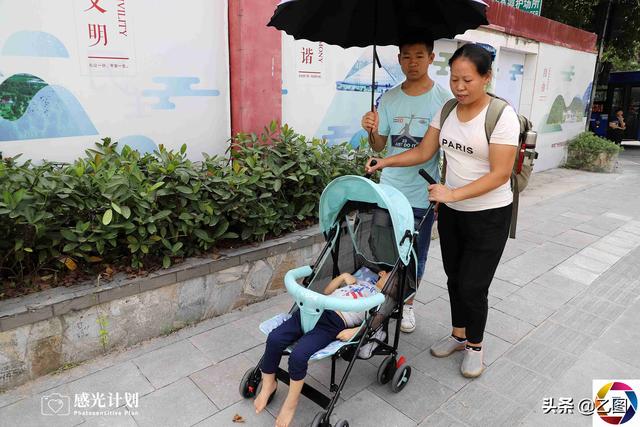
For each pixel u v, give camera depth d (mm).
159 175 3369
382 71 5727
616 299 4113
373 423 2568
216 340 3285
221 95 4316
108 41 3572
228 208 3504
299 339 2438
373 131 3188
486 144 2553
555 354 3264
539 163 10055
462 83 2439
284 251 3906
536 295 4156
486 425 2580
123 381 2828
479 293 2805
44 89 3355
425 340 3418
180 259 3422
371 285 2732
